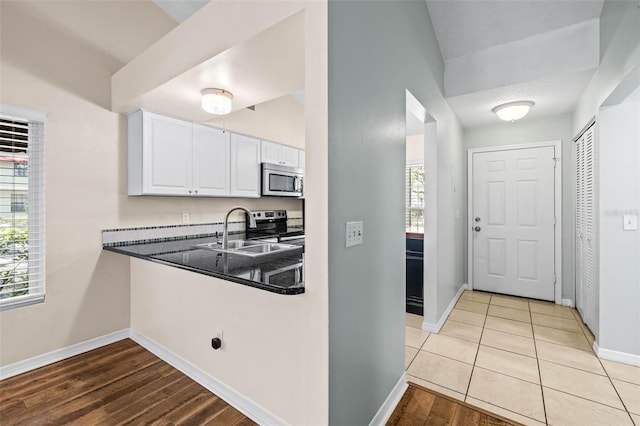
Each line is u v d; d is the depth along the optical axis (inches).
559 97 115.0
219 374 72.5
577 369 85.1
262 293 62.6
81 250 93.7
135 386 76.3
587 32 91.0
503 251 154.8
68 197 91.0
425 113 97.7
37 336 85.7
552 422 64.9
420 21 89.8
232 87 81.3
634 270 87.2
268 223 160.1
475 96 113.8
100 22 97.1
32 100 84.2
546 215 144.0
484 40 103.6
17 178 83.7
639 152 85.9
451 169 130.6
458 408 69.6
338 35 50.7
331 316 49.7
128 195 103.3
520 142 148.5
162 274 89.8
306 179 50.3
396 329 73.9
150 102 92.0
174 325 85.7
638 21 67.3
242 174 132.9
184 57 72.6
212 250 91.5
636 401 71.4
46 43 86.8
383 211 67.1
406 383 78.6
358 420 57.9
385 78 67.7
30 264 85.9
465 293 157.8
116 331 101.3
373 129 62.5
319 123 48.5
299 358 56.6
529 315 126.6
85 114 94.0
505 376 82.0
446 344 100.8
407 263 130.6
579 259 127.6
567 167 138.3
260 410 63.6
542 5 90.1
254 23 57.6
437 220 109.7
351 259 55.1
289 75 74.1
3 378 79.6
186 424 63.6
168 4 111.0
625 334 88.4
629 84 76.2
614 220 88.9
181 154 107.3
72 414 66.4
